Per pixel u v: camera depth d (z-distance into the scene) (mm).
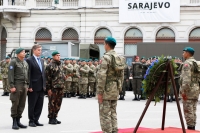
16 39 40469
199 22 35938
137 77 22906
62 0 39594
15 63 12672
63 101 22031
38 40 40250
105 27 38188
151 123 14148
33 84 13148
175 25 36469
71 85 25453
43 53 31141
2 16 40781
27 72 12953
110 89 10055
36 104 13359
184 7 36125
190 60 12062
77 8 38906
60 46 31188
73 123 13922
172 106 19875
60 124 13711
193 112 12289
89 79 25359
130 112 17188
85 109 18109
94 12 38375
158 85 11445
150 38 36938
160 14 36562
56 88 13539
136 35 37625
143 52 31500
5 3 39312
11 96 12656
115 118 10328
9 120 14664
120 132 11688
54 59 13617
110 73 10086
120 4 37406
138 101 22469
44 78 13359
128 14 37312
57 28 39656
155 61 11516
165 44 31031
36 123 13383
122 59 10211
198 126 13586
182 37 36406
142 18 36969
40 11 39875
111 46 10227
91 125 13484
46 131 12289
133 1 37094
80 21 38969
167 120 14969
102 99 10070
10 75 12578
